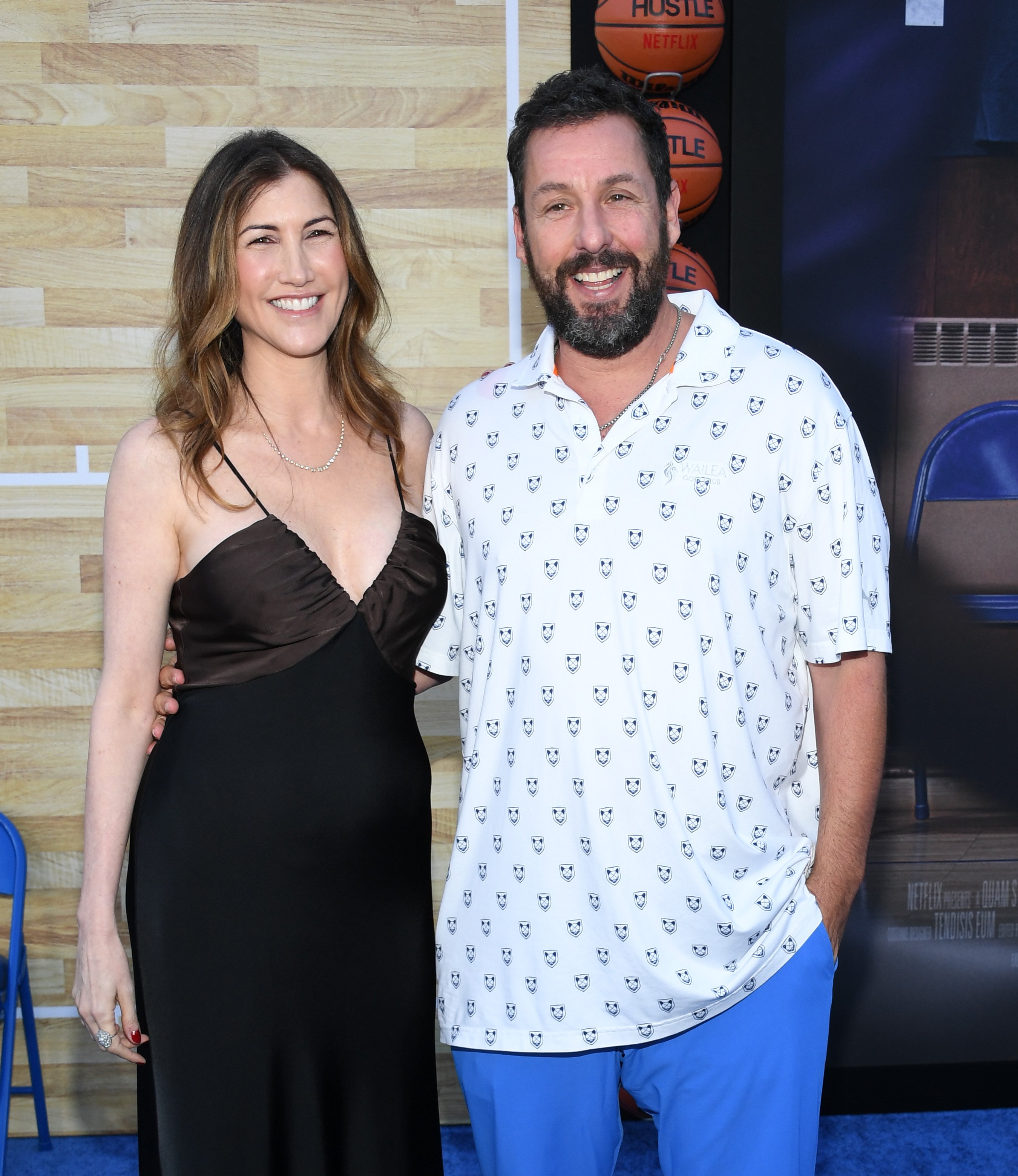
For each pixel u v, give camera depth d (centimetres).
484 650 160
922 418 279
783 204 271
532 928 153
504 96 269
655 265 151
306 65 266
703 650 149
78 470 275
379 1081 170
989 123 270
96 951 160
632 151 149
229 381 173
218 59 265
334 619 167
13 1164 269
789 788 164
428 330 276
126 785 165
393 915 171
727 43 267
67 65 263
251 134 172
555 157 149
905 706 285
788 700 158
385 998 170
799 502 151
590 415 153
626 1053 159
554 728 150
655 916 148
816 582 153
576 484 153
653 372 157
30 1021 270
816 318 275
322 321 172
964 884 286
